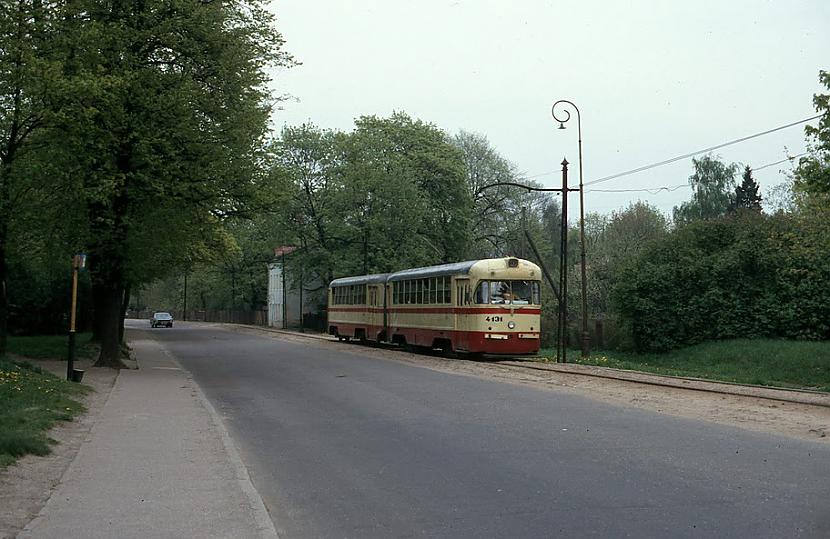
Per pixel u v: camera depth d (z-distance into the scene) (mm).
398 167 57375
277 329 74812
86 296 44719
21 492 7801
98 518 6840
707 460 9305
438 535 6453
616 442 10664
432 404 15461
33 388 15180
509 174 67812
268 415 14461
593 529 6512
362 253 59281
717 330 34344
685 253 36375
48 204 22344
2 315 23000
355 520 7016
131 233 23062
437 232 61125
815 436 11109
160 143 22203
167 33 23234
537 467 9117
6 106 20766
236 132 23719
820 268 31250
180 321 114562
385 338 36500
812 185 20719
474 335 27812
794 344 30562
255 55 24938
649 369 26969
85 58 21703
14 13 20234
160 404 15570
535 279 28375
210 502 7477
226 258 46188
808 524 6535
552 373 22375
